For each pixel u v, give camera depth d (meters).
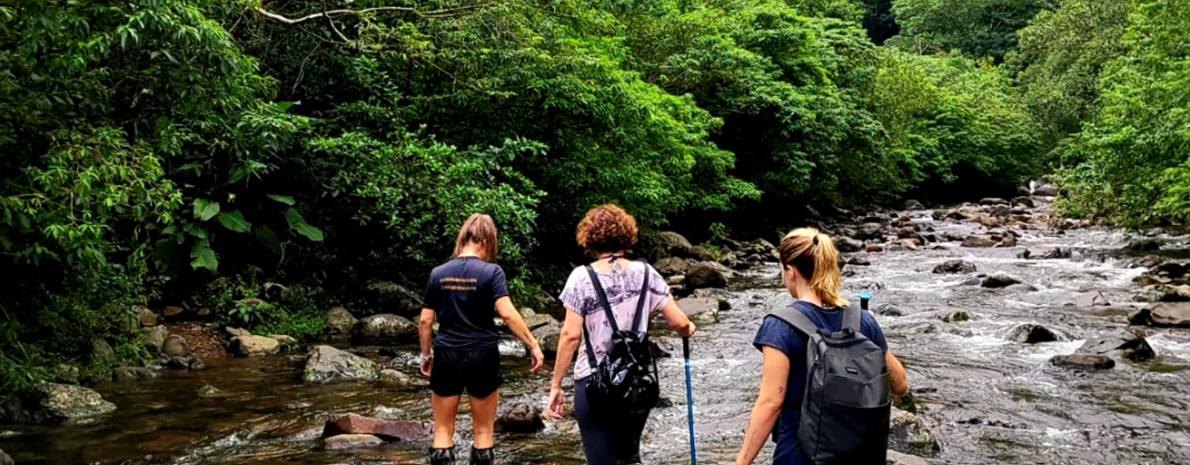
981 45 62.75
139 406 7.14
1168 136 15.55
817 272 3.21
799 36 24.42
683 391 7.93
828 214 29.61
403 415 6.95
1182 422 6.95
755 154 23.95
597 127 13.78
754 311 12.77
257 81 9.03
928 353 9.65
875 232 24.36
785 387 3.12
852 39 29.23
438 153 10.85
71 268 7.71
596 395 4.01
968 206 35.12
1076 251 19.27
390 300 11.48
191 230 9.97
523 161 13.34
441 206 10.73
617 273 4.21
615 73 13.43
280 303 10.66
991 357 9.44
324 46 12.08
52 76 6.61
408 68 12.69
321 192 11.38
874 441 2.98
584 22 15.15
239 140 9.03
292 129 8.87
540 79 12.41
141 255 8.64
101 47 6.26
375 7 11.98
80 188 6.17
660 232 19.16
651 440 6.42
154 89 7.45
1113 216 19.88
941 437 6.56
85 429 6.47
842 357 3.02
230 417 6.86
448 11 11.77
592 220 4.31
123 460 5.77
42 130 6.66
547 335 9.50
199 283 10.47
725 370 8.86
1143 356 9.23
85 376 7.88
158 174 6.81
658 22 21.23
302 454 5.91
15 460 5.72
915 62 44.94
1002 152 40.19
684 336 4.34
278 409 7.11
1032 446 6.36
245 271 10.92
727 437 6.52
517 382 8.22
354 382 8.11
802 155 23.11
